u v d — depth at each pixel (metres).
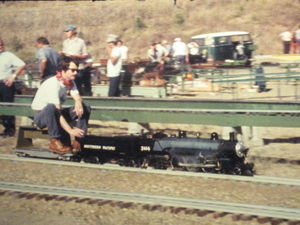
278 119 9.34
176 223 6.24
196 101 11.35
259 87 17.61
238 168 7.90
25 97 13.55
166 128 12.58
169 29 39.25
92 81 17.89
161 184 7.69
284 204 6.75
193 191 7.34
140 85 16.91
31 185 7.72
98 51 38.41
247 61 25.09
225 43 25.09
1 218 6.66
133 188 7.59
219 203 6.68
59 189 7.52
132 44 38.38
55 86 7.66
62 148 8.05
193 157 7.96
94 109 10.78
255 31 35.78
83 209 6.79
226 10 39.31
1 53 11.60
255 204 6.59
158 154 8.29
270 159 9.38
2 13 46.59
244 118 9.55
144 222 6.32
